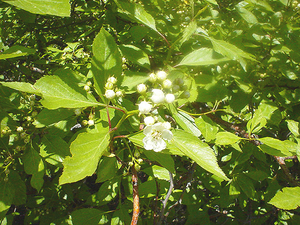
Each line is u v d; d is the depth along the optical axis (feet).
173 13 10.07
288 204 6.16
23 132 7.80
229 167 10.12
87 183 21.81
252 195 8.98
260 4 8.57
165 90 6.72
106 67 5.99
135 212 5.43
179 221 15.12
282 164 8.60
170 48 7.79
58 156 7.16
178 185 10.98
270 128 11.46
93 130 6.88
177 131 5.58
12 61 13.02
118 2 7.11
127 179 10.14
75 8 15.38
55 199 13.76
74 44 12.96
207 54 7.05
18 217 19.42
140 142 5.73
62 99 5.41
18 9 9.96
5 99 7.95
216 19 9.30
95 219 8.97
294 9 9.22
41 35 15.97
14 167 9.06
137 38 8.82
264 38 9.12
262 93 9.63
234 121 11.10
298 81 10.03
